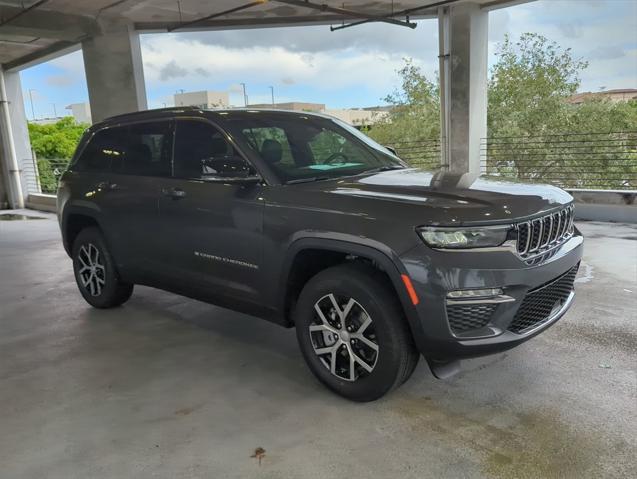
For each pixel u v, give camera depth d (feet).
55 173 52.65
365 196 9.45
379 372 9.29
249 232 10.83
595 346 12.05
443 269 8.30
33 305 17.22
